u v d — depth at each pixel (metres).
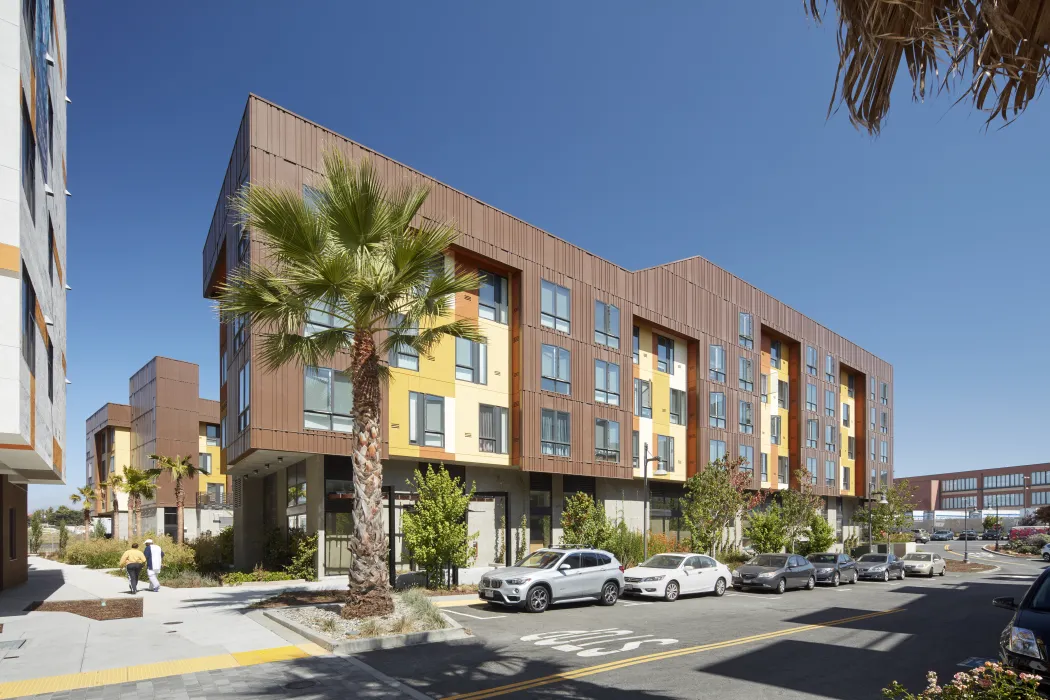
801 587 25.39
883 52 4.19
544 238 29.12
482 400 26.73
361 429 13.98
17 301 12.36
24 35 13.51
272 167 20.48
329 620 13.05
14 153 12.49
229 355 26.41
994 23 3.72
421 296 14.70
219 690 8.95
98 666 10.22
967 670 11.02
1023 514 98.38
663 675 10.21
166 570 26.42
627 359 33.00
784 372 47.97
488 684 9.48
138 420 55.38
